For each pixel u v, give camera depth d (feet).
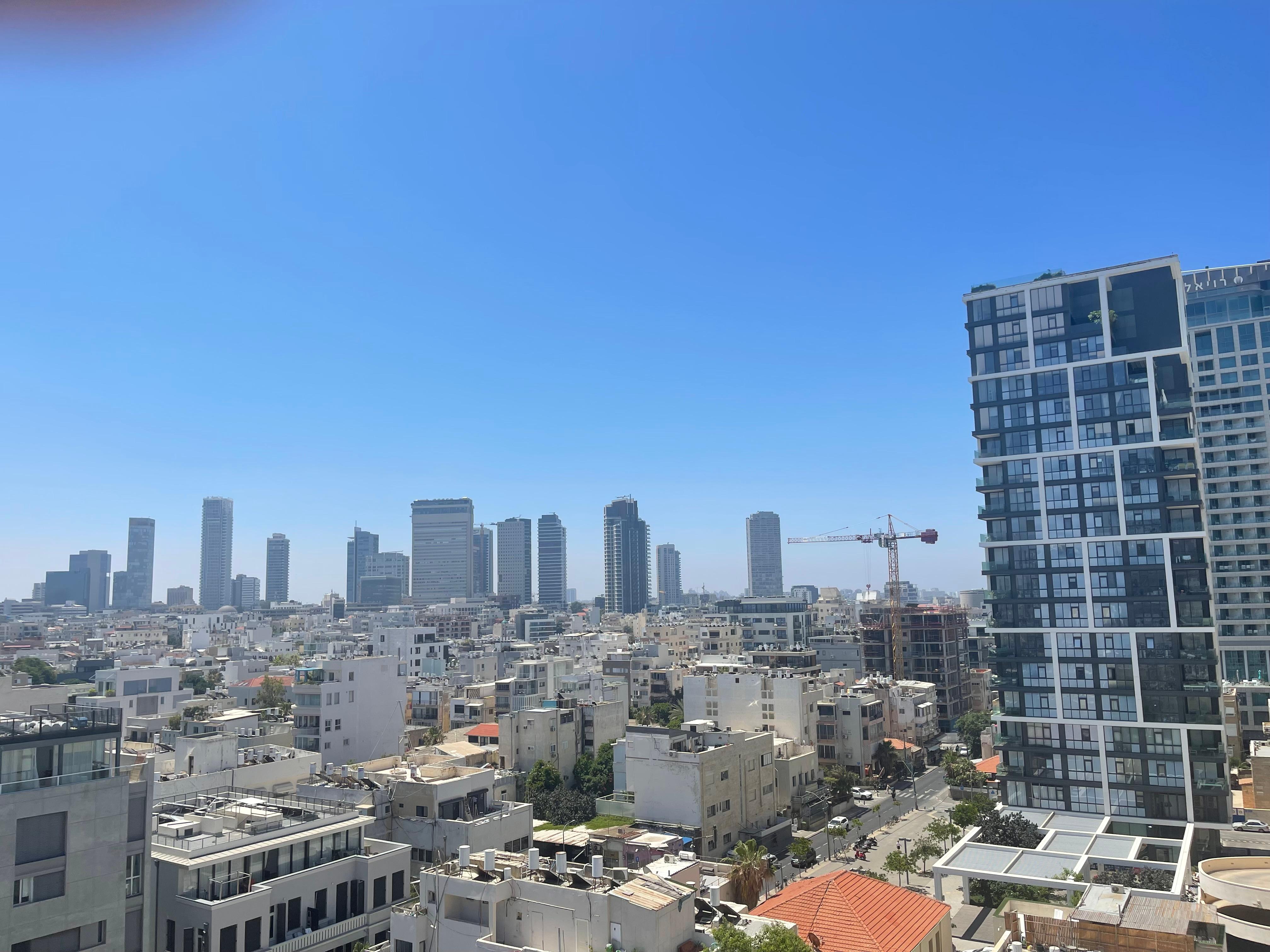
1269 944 178.40
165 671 606.55
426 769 282.97
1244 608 609.42
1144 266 357.61
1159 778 328.08
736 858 241.14
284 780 274.77
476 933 163.12
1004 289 381.40
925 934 183.62
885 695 580.71
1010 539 367.66
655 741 348.18
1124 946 169.68
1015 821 321.32
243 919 181.37
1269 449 620.08
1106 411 355.36
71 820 161.27
